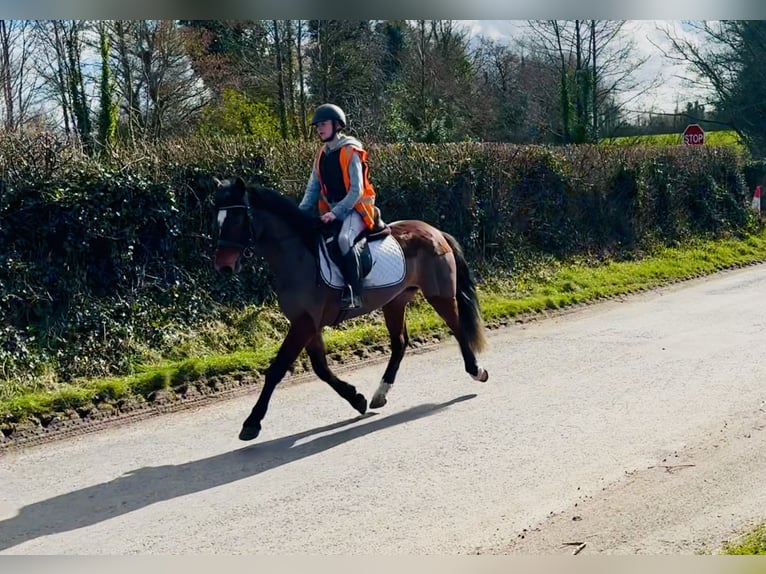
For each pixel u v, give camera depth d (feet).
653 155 57.82
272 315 30.55
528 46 93.76
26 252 25.53
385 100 80.28
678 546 13.00
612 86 89.81
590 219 51.06
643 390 23.13
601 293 41.22
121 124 62.34
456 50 91.56
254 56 72.95
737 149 75.51
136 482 16.97
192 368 24.50
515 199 45.73
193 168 30.01
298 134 71.15
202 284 29.58
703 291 42.75
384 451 18.60
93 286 26.91
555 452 18.10
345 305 20.57
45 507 15.67
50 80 61.11
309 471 17.43
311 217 20.06
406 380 25.36
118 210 27.55
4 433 19.98
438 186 40.34
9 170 25.31
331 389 24.45
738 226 63.93
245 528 14.49
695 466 16.79
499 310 35.24
